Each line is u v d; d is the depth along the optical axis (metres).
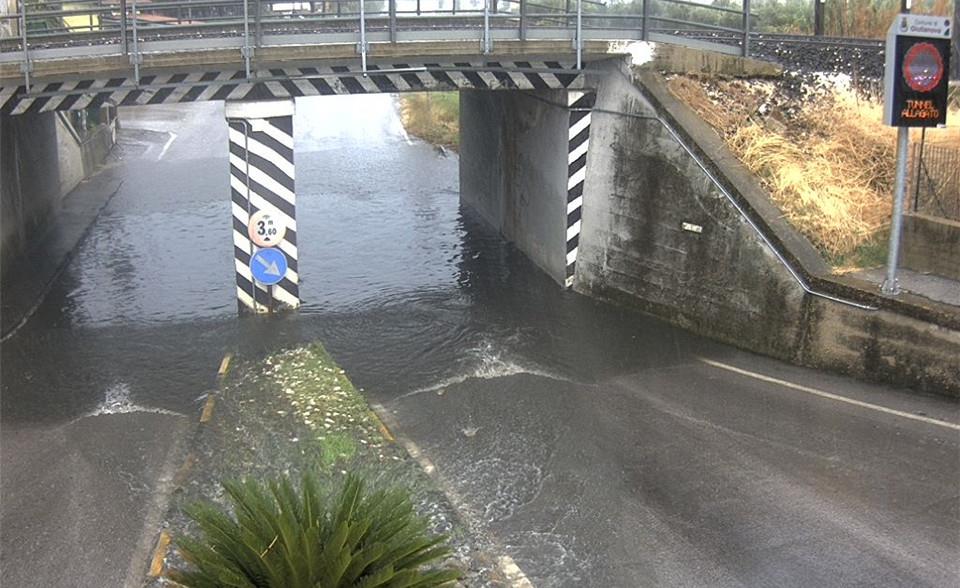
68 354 13.94
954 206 12.99
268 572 6.20
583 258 16.59
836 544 8.36
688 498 9.25
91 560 8.09
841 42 19.89
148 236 21.50
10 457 10.32
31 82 13.41
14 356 13.88
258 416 11.16
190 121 41.56
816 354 12.62
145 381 12.78
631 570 8.00
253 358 13.51
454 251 19.88
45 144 22.25
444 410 11.66
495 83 15.56
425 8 17.61
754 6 25.62
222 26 14.40
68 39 16.45
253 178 14.92
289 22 13.88
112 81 13.80
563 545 8.41
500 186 21.22
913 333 11.51
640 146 14.91
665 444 10.50
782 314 12.95
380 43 14.12
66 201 24.86
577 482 9.63
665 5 21.62
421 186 27.30
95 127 32.03
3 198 17.58
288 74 14.33
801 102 16.16
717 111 15.14
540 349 13.86
